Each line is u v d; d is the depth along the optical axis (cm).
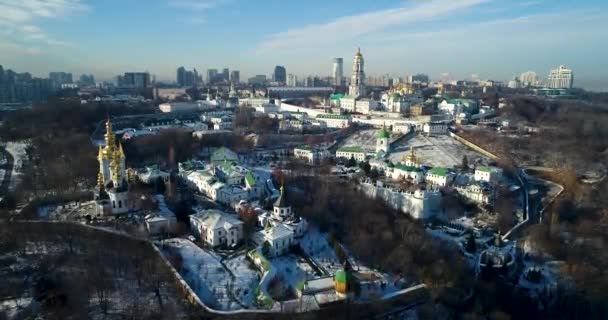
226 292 18700
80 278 18800
